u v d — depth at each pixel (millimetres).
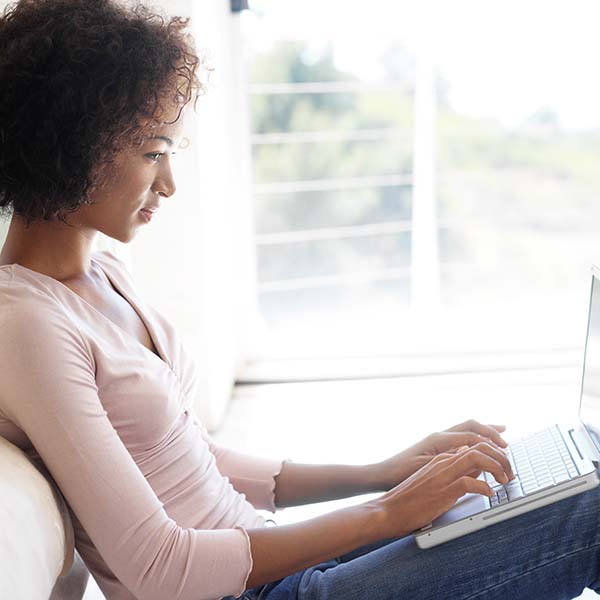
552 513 1120
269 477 1376
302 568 1088
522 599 1128
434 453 1352
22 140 1050
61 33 1044
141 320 1251
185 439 1196
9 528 904
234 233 3291
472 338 3424
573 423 1409
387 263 5586
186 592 1027
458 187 5441
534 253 5379
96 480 984
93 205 1117
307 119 5672
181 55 1126
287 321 4949
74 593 1167
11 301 1010
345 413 2930
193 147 2625
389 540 1301
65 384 988
